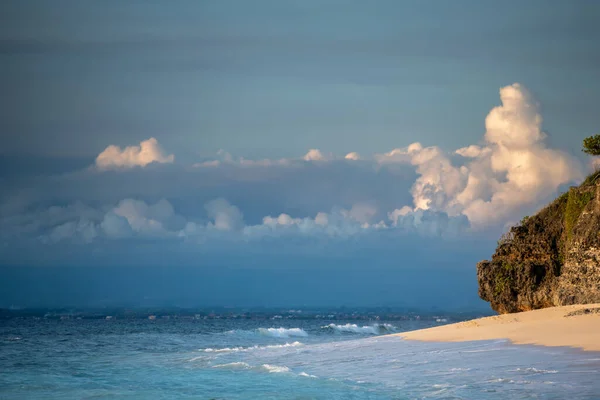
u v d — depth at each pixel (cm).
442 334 5678
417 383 3152
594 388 2628
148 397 3312
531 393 2605
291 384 3462
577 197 6278
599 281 5709
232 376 4016
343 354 4878
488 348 4194
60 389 3794
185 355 6103
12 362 5844
